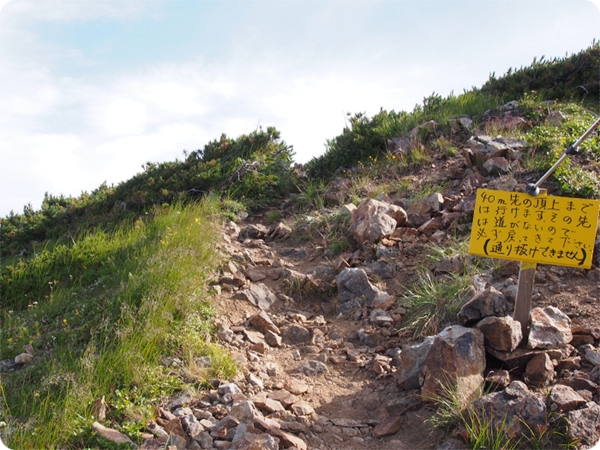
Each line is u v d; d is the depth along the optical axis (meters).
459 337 4.04
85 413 3.86
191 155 11.02
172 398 4.14
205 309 5.37
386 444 3.73
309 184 9.46
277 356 5.00
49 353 4.93
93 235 8.00
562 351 4.18
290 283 6.16
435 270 5.81
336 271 6.37
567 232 4.08
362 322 5.46
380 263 6.23
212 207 8.54
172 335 4.82
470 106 10.23
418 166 8.57
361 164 9.26
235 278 6.16
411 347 4.38
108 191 10.30
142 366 4.34
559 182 6.44
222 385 4.25
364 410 4.16
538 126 8.48
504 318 4.09
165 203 8.67
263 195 9.48
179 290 5.41
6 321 6.06
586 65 10.70
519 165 7.27
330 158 10.02
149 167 10.87
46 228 9.56
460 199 7.06
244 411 3.82
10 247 9.26
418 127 9.62
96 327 5.04
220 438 3.65
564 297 4.97
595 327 4.46
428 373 4.00
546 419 3.36
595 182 6.31
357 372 4.71
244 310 5.67
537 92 10.23
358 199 8.05
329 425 3.94
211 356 4.61
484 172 7.57
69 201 10.66
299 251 7.20
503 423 3.36
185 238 6.82
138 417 3.86
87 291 6.30
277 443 3.48
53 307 6.04
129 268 6.27
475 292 5.00
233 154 10.55
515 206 4.18
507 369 4.07
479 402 3.53
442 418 3.75
